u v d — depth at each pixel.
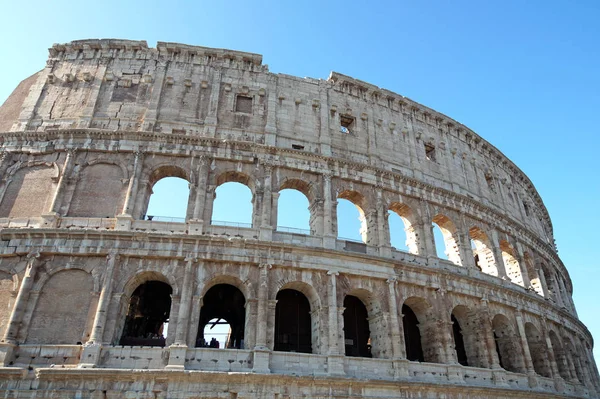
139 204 41.44
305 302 43.25
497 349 52.12
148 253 37.47
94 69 49.31
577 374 60.03
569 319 63.31
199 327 45.28
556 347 57.31
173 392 32.03
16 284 35.75
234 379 33.19
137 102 47.53
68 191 41.19
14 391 30.72
